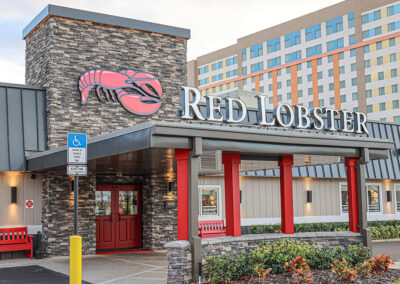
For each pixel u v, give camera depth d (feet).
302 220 75.51
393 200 86.33
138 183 62.54
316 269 41.14
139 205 62.44
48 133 54.44
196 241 35.12
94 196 56.08
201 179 66.74
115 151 37.76
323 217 77.77
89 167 50.01
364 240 45.85
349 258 42.24
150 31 60.75
